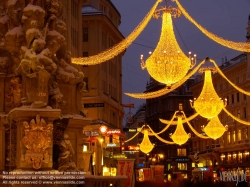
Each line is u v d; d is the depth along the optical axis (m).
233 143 73.69
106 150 51.25
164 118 110.25
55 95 15.68
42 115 14.53
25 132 14.35
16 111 14.38
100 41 55.06
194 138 91.25
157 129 113.12
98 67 53.28
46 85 14.89
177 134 39.47
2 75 16.06
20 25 15.93
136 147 60.06
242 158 70.50
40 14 15.51
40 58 14.73
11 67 16.17
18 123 14.72
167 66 17.11
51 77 15.91
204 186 27.56
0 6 16.88
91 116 51.03
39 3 15.99
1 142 15.70
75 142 16.70
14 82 15.71
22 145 14.44
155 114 114.75
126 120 77.75
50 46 15.89
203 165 84.88
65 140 15.78
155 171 34.88
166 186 26.81
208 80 27.38
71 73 16.86
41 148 14.45
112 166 55.09
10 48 15.70
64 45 16.95
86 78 53.28
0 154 15.66
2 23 16.33
